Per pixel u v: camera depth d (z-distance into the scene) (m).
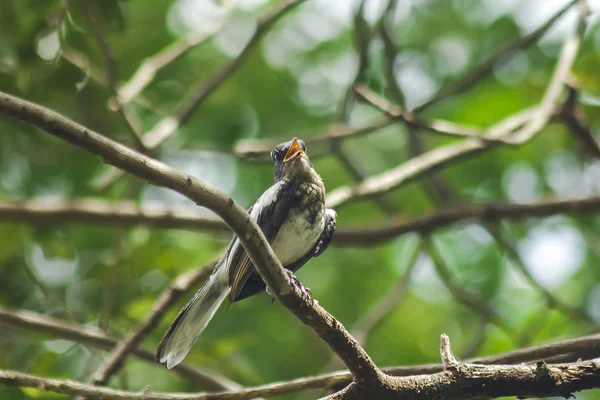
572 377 6.39
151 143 11.25
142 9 15.07
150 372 12.33
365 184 11.52
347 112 12.68
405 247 16.06
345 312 15.24
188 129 15.18
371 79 14.50
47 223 11.49
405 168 11.70
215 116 15.36
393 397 6.45
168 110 14.76
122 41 14.65
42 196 13.95
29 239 12.21
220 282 7.68
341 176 16.23
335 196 11.38
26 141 13.24
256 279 8.28
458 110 15.59
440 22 16.33
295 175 8.34
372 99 11.70
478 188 15.91
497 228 12.80
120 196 14.81
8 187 13.75
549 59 15.21
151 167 5.21
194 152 13.41
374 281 15.64
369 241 12.14
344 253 15.84
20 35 10.73
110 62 10.40
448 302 15.52
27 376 7.09
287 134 15.64
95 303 12.05
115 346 9.91
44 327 9.87
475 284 15.38
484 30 15.94
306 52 16.41
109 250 12.95
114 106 10.71
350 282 15.57
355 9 12.18
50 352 10.17
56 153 13.62
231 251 7.50
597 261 15.42
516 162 15.62
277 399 12.57
